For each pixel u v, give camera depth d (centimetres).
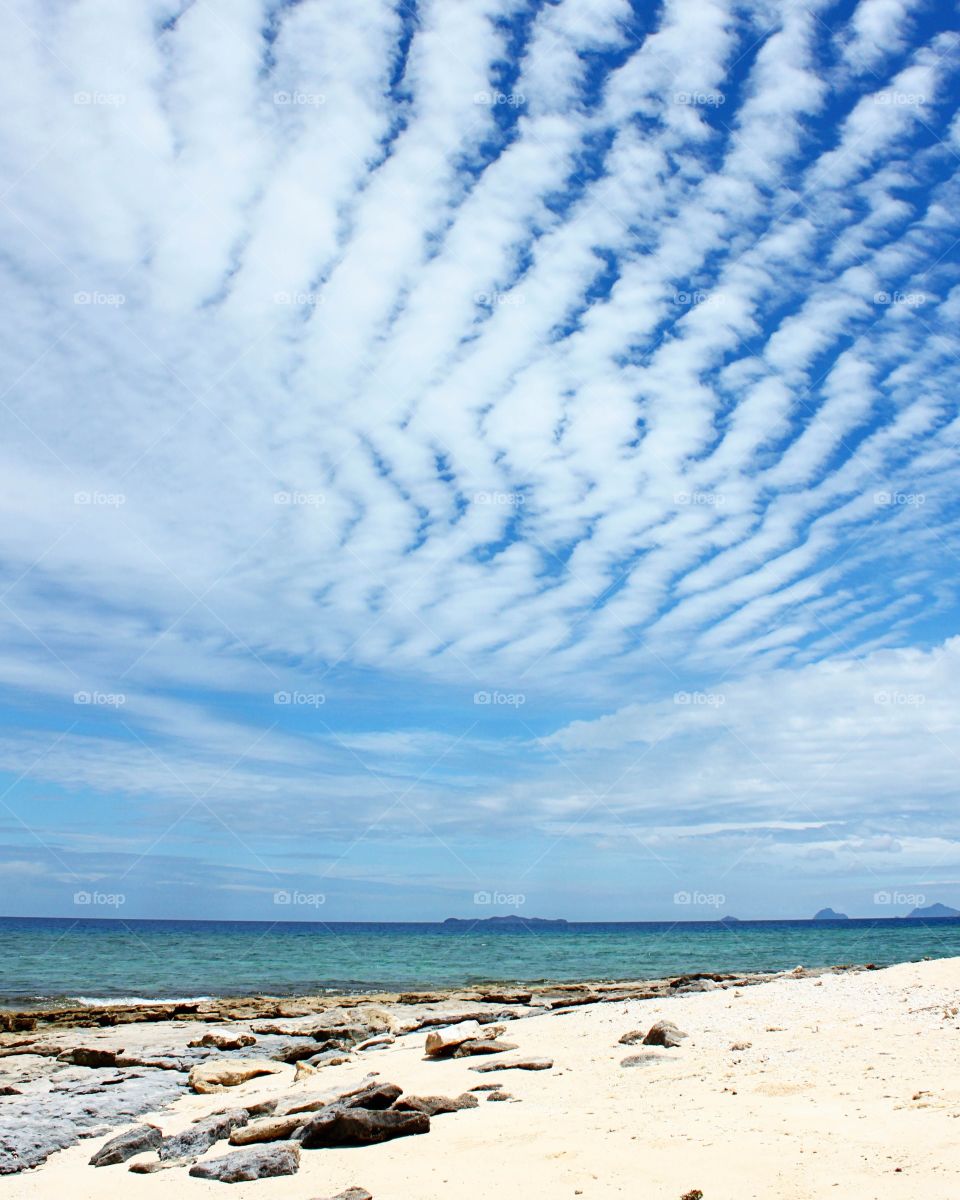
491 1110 986
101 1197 808
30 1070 1733
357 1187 730
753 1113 858
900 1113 802
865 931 11188
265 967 5241
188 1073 1659
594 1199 646
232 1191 772
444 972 4947
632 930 14800
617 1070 1166
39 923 16775
